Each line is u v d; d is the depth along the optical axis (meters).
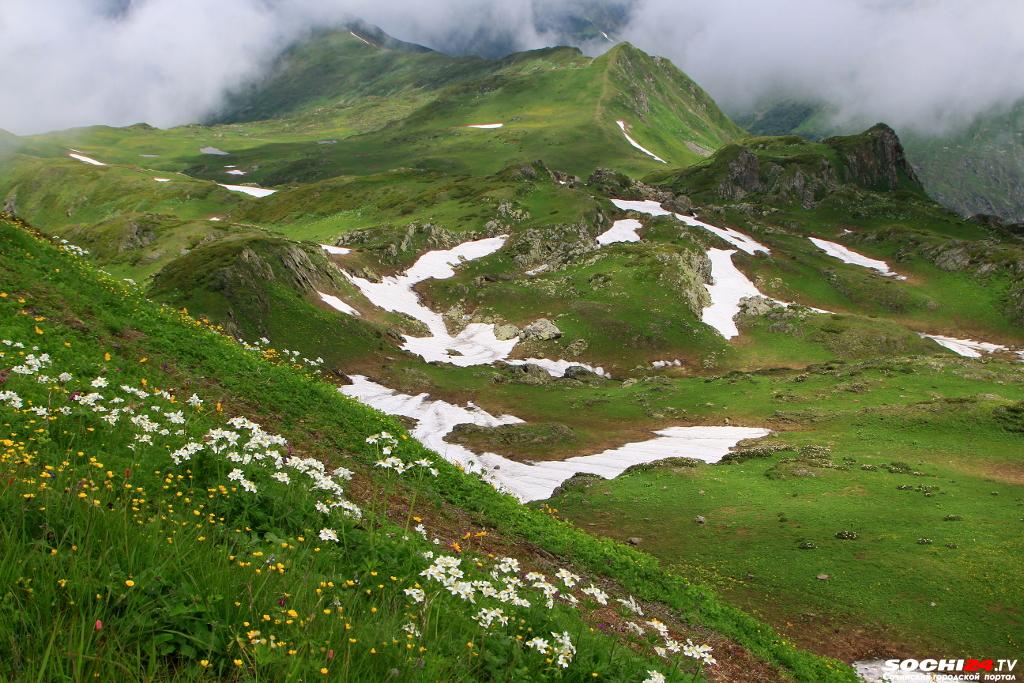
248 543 9.14
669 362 101.44
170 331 24.58
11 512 7.41
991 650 26.73
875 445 53.38
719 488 45.06
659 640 14.13
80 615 5.99
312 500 11.98
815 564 33.84
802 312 117.50
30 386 13.88
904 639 27.94
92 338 20.34
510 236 148.50
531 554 19.31
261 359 27.72
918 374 77.31
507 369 91.81
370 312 102.75
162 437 13.52
